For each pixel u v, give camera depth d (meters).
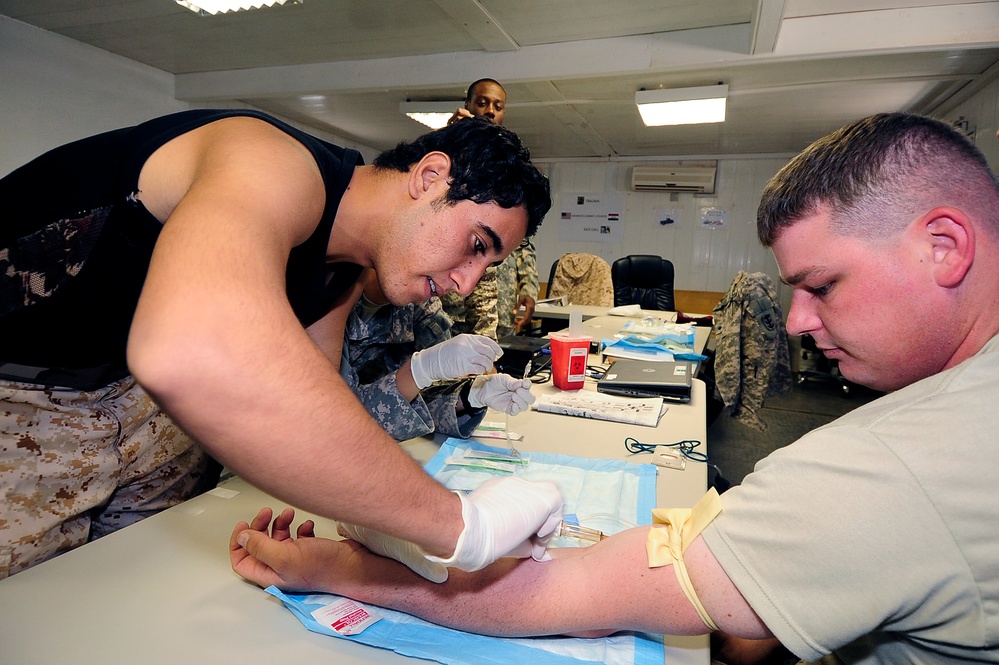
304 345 0.41
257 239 0.43
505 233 0.79
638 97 3.87
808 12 2.88
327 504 0.42
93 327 0.76
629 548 0.60
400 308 1.33
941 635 0.45
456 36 3.35
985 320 0.51
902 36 2.81
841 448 0.48
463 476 0.98
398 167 0.78
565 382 1.56
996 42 2.71
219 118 0.62
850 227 0.52
